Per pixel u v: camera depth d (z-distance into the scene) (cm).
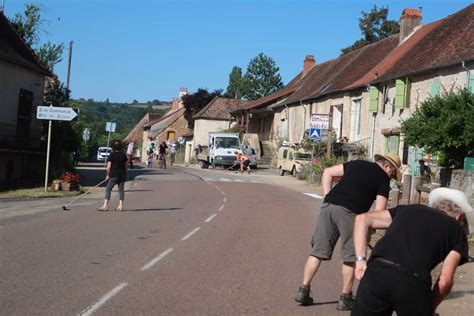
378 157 677
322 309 662
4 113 2312
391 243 423
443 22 2966
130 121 17050
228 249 1026
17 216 1382
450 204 439
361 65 3744
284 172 3628
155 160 5572
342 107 3538
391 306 414
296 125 4488
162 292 706
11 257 880
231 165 4269
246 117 5731
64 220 1328
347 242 659
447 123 1748
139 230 1208
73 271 800
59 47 3228
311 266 676
